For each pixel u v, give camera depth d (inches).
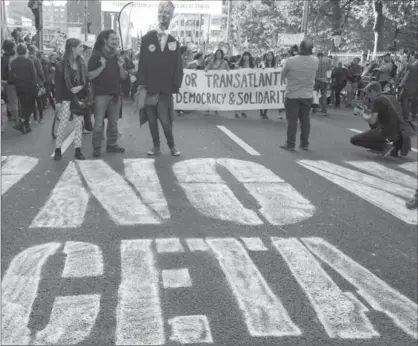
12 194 211.5
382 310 124.8
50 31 1569.9
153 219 185.2
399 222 197.8
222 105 528.4
